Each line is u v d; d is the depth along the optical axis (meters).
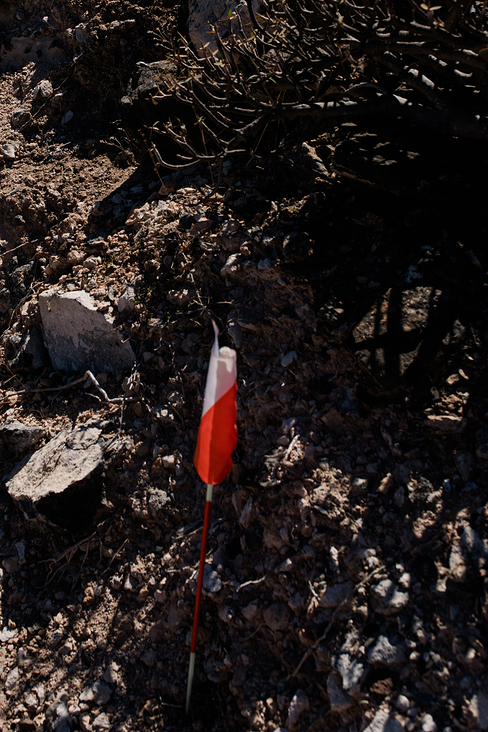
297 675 0.96
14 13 2.07
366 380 1.07
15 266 1.59
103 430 1.26
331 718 0.92
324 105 1.13
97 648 1.11
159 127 1.48
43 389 1.40
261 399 1.13
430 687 0.87
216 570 1.06
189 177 1.46
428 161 1.13
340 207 1.21
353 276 1.13
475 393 1.01
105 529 1.20
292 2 1.14
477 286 1.08
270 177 1.35
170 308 1.29
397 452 1.02
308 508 1.02
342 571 0.97
